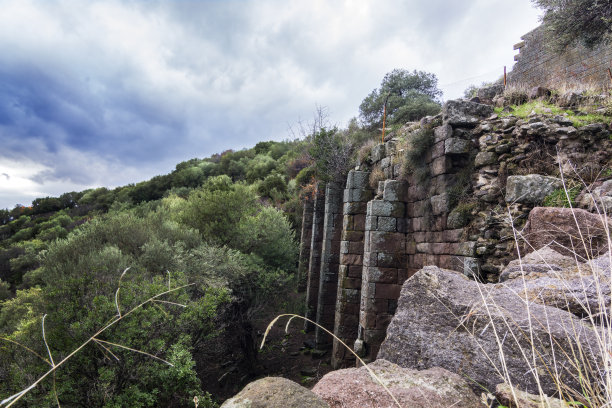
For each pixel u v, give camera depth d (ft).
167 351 24.52
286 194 86.94
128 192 143.43
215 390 34.99
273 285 44.34
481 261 21.66
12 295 59.77
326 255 48.14
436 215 27.30
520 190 19.65
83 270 29.25
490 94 33.76
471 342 6.22
